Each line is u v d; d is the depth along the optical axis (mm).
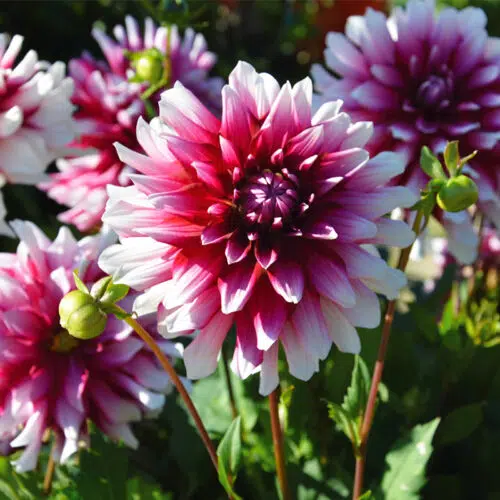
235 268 576
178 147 572
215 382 806
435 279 972
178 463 769
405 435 687
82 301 560
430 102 749
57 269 667
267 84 595
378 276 572
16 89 755
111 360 669
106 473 675
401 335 798
